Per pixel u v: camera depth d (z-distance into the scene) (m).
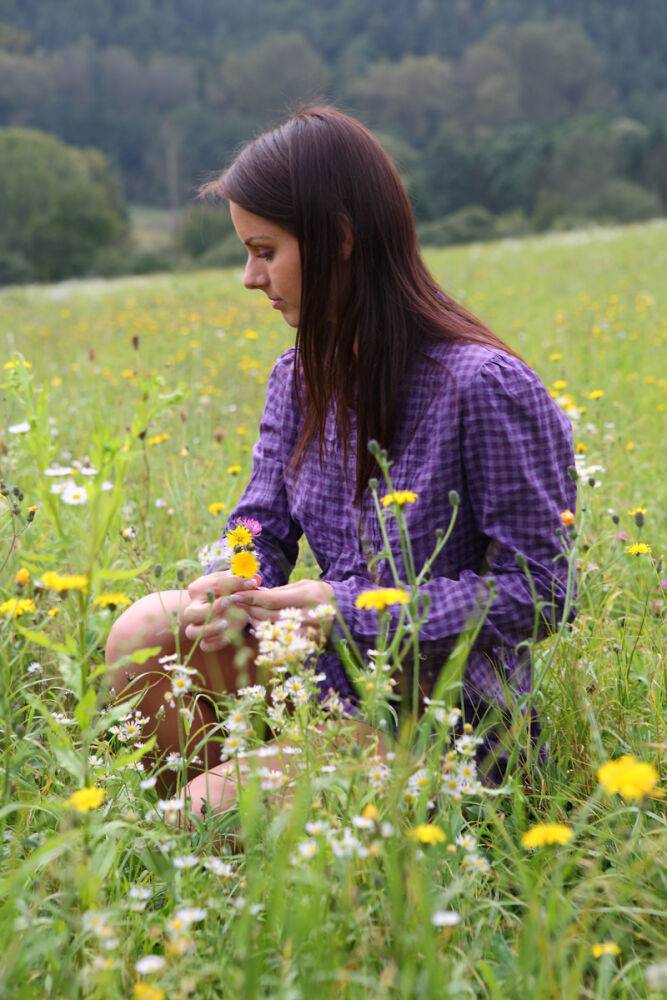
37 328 11.88
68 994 1.53
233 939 1.58
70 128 89.25
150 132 87.94
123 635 2.25
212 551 2.35
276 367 2.61
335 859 1.61
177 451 4.30
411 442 2.22
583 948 1.50
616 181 59.75
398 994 1.50
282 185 2.16
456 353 2.19
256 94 89.56
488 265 17.22
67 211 55.91
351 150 2.16
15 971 1.52
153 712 2.29
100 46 105.81
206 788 1.97
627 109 91.00
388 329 2.19
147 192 88.25
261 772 1.76
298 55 90.38
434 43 102.75
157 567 2.32
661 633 2.64
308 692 1.93
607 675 2.47
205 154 84.31
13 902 1.65
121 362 8.22
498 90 84.81
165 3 111.75
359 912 1.55
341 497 2.35
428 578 2.21
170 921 1.57
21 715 2.41
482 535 2.24
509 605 2.12
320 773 1.82
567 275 14.37
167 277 23.25
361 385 2.20
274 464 2.59
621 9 104.69
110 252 56.28
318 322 2.21
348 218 2.15
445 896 1.58
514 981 1.56
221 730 2.28
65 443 5.00
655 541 3.48
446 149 65.12
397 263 2.21
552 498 2.20
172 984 1.50
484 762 1.99
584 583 2.66
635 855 1.87
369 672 1.96
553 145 63.72
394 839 1.59
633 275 13.55
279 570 2.55
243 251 43.72
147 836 1.78
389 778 1.74
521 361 2.22
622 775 1.42
